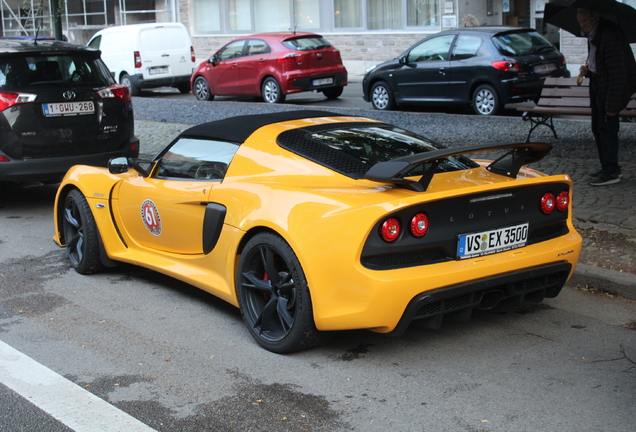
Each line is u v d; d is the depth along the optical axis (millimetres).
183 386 3662
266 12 25141
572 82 9445
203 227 4508
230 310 4820
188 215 4652
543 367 3791
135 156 8227
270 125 4641
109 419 3322
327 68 16406
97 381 3734
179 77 20469
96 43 20688
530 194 3986
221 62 17234
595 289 4953
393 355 3988
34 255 6270
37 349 4180
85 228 5516
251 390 3604
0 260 6125
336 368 3842
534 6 20047
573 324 4398
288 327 3963
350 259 3572
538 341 4145
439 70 13312
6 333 4441
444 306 3738
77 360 4016
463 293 3680
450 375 3717
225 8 26266
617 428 3148
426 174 3639
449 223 3693
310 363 3914
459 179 3928
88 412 3395
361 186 3850
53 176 7543
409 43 21625
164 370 3863
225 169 4512
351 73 23109
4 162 7289
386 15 22094
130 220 5266
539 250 3992
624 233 5758
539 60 12672
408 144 4398
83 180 5531
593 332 4266
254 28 25625
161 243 5008
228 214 4273
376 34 22234
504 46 12586
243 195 4195
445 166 4184
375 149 4266
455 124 11898
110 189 5387
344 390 3578
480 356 3947
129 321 4633
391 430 3178
